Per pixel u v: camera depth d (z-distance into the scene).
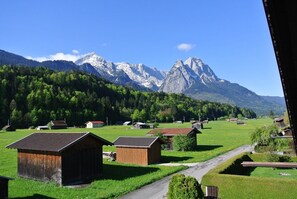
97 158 39.09
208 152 64.25
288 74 3.89
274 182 25.41
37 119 170.12
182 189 21.16
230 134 113.00
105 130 141.62
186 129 72.44
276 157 43.62
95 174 38.47
